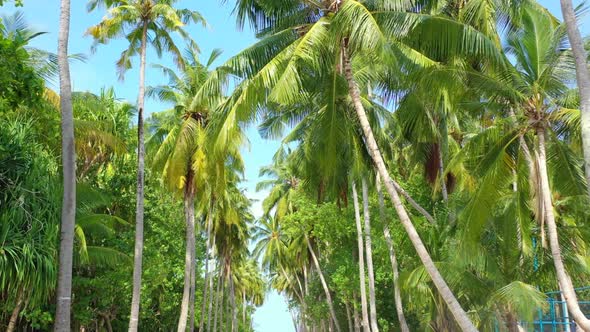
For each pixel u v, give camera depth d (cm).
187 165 2589
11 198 1295
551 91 1503
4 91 1313
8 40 1293
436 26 1492
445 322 2066
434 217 2347
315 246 4919
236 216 3897
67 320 1227
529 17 1528
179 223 3228
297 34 1648
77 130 2102
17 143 1357
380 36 1387
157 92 2633
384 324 3322
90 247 2116
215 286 6184
